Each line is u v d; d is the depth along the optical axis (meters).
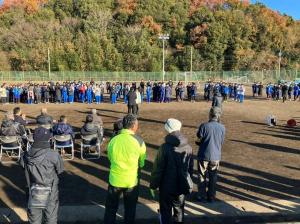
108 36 96.19
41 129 6.37
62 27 94.94
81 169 11.01
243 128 18.58
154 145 14.38
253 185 9.48
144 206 7.96
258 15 113.19
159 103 31.47
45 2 113.12
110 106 28.89
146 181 9.76
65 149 13.43
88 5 107.56
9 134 12.09
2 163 11.76
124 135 6.45
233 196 8.67
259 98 37.84
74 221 7.23
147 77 76.38
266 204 8.15
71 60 84.38
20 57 84.19
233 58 96.88
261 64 96.94
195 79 74.44
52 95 32.12
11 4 106.81
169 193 6.28
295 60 102.88
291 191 9.04
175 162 6.25
